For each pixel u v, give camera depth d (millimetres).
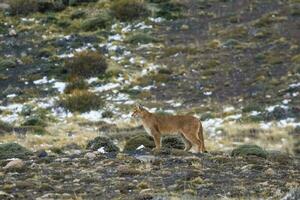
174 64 62844
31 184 22359
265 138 43062
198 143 29938
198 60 63062
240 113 50312
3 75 62844
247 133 44719
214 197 20719
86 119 52719
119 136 42969
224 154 29516
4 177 23969
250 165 25875
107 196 21172
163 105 54344
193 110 52062
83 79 61219
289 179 24094
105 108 54812
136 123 50094
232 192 21688
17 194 21094
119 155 27578
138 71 62031
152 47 66938
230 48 64938
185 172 24500
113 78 60594
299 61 59812
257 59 61719
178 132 30141
